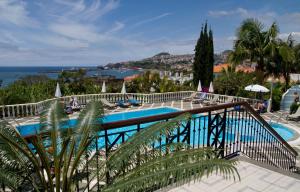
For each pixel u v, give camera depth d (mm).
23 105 13445
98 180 2582
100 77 24391
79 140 2430
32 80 19375
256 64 18391
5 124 2475
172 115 3076
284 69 19062
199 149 2303
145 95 19719
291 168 6918
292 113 14875
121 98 19547
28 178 2365
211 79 26016
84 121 2496
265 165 4441
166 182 1836
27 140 2297
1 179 2035
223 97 19094
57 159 2420
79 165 2678
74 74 21406
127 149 2422
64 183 2461
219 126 4578
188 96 22422
